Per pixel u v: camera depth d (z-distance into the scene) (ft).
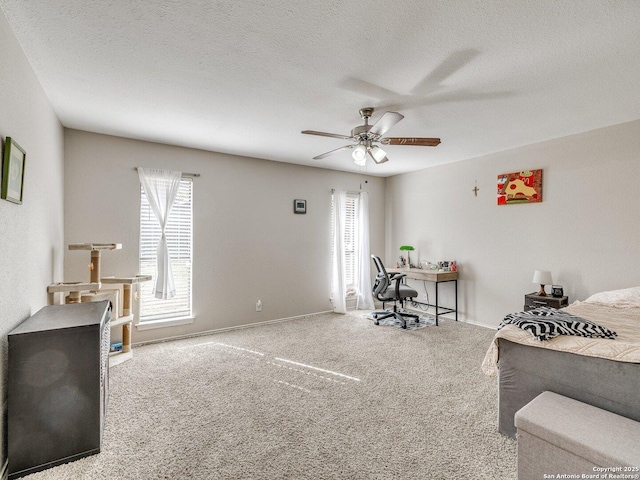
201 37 5.94
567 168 11.64
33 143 7.06
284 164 15.66
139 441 6.23
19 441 5.38
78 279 10.84
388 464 5.59
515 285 13.25
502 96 8.39
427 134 11.43
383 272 14.57
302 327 14.34
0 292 5.23
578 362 5.61
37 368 5.49
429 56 6.56
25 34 5.84
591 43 6.10
